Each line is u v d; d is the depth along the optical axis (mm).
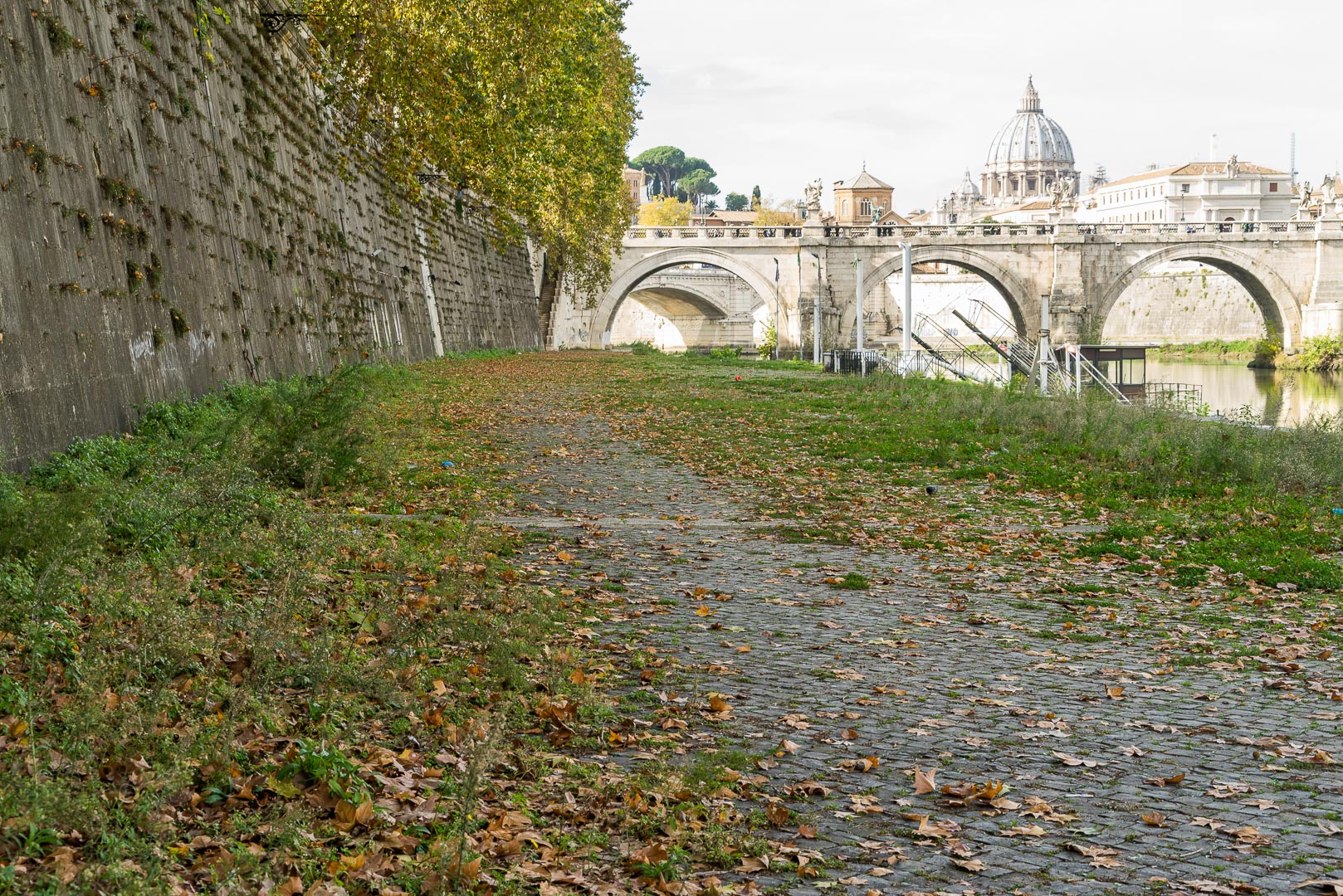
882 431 28859
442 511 15852
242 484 12523
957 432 28406
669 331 158250
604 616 11320
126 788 5938
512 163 35125
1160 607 12789
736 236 107875
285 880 5285
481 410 30500
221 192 24875
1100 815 6891
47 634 7590
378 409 23953
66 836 5367
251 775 6363
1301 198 111875
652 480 20703
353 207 39406
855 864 6145
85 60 18500
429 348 51219
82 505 10398
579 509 17422
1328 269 107062
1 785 5336
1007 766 7715
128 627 8180
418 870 5629
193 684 7391
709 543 15461
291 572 9383
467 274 63375
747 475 21672
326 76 33094
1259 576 14312
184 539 10867
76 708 6375
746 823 6664
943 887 5867
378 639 9320
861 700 9062
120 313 18359
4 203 14984
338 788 6242
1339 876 6027
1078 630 11688
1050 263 107500
